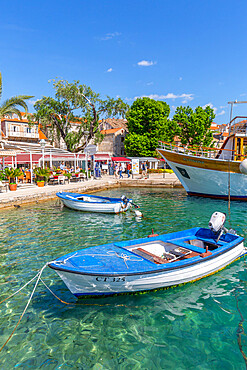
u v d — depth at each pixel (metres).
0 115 24.95
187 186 21.67
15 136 43.22
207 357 4.08
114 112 40.81
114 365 3.91
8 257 7.94
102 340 4.45
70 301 5.62
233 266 7.29
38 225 11.77
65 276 5.20
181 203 18.20
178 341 4.43
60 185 22.92
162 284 5.73
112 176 36.19
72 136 40.56
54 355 4.11
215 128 70.38
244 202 18.64
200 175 19.86
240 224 12.09
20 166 33.28
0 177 20.66
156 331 4.68
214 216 7.35
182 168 20.53
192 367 3.88
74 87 37.16
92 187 23.47
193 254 6.48
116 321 4.95
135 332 4.65
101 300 5.66
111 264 5.51
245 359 4.04
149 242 7.17
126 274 5.10
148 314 5.17
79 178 27.23
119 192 24.30
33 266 7.32
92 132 40.44
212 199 20.12
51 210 15.15
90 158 35.66
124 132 56.75
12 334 4.58
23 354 4.13
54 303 5.55
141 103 46.03
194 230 8.25
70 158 29.03
